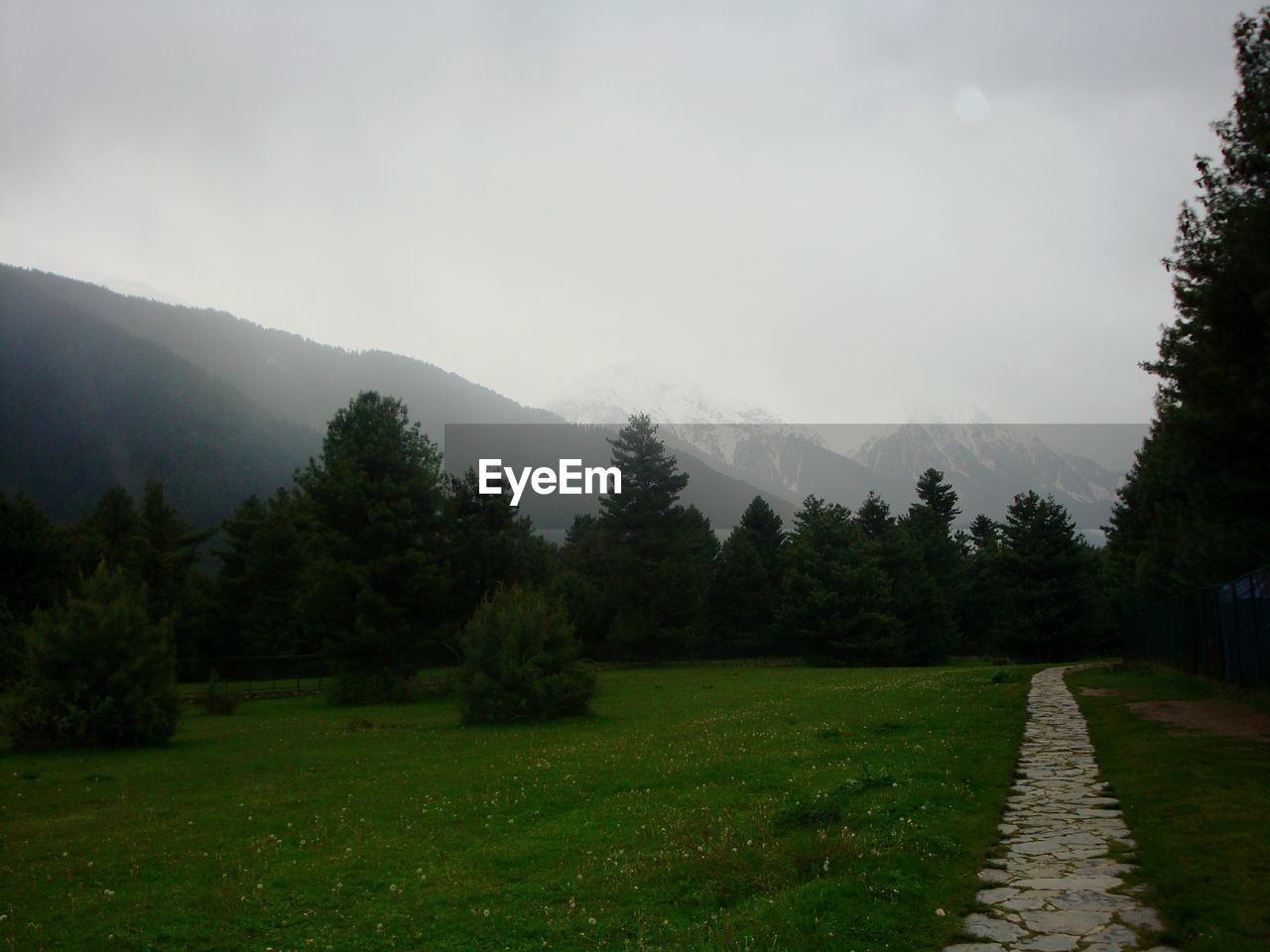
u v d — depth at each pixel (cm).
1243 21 1914
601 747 2123
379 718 3594
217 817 1491
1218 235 1925
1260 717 1814
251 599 7800
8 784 1922
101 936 891
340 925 909
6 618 4538
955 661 8919
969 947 729
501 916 902
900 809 1190
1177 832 1000
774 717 2530
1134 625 4459
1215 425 1947
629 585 7800
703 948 749
